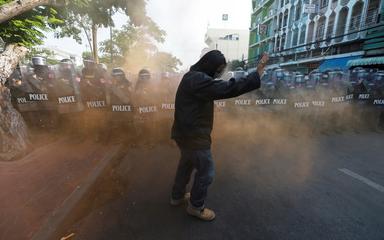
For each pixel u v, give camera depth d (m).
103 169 3.31
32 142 4.11
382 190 3.05
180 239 2.10
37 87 4.72
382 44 12.38
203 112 2.07
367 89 5.93
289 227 2.30
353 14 14.64
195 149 2.12
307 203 2.72
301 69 19.86
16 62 3.95
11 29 3.85
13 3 3.35
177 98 2.15
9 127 3.55
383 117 6.29
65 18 5.28
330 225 2.34
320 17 17.72
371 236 2.18
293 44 21.98
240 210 2.57
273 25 27.50
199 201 2.32
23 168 3.22
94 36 12.06
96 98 4.71
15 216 2.18
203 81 1.87
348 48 15.14
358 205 2.70
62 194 2.57
